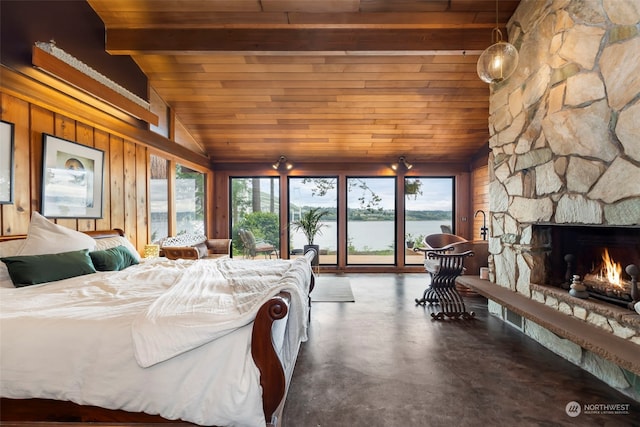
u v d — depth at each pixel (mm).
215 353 1435
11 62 2494
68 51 3084
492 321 3553
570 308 2521
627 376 2092
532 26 3020
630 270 2197
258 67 4227
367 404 2002
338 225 6695
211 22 3527
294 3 3311
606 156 2197
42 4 2785
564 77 2578
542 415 1895
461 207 6547
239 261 3291
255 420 1396
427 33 3543
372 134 5676
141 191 4234
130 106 3730
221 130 5574
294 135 5723
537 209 2922
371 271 6586
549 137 2760
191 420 1423
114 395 1427
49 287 2129
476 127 5434
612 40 2137
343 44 3572
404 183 6660
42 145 2787
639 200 1961
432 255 3945
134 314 1563
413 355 2682
